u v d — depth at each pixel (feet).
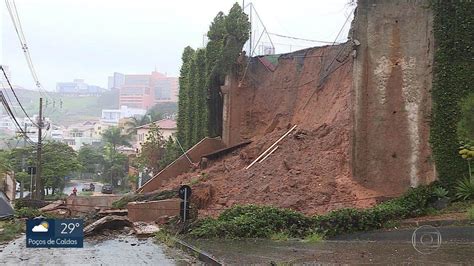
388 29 66.08
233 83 104.42
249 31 106.63
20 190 159.84
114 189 232.32
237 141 102.73
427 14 63.98
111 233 60.39
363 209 55.77
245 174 78.07
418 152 63.77
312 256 40.24
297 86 98.32
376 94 66.23
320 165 71.97
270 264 36.91
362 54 67.00
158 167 144.97
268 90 103.65
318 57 95.35
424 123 63.67
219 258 39.68
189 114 131.64
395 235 50.42
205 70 117.29
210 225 55.42
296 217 55.67
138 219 69.56
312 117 89.71
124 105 592.60
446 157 60.64
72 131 448.65
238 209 58.90
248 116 103.96
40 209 89.56
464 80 60.75
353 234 52.70
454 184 59.82
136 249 47.67
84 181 298.76
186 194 59.31
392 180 64.69
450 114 60.90
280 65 103.45
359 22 67.41
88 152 274.16
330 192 65.51
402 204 57.88
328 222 53.98
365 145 66.33
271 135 91.25
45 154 168.66
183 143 138.82
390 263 35.58
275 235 53.11
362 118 66.69
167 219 64.75
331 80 89.66
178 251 46.50
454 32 61.46
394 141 65.05
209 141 102.58
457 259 36.52
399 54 65.51
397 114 65.21
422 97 64.03
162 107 387.75
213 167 89.97
